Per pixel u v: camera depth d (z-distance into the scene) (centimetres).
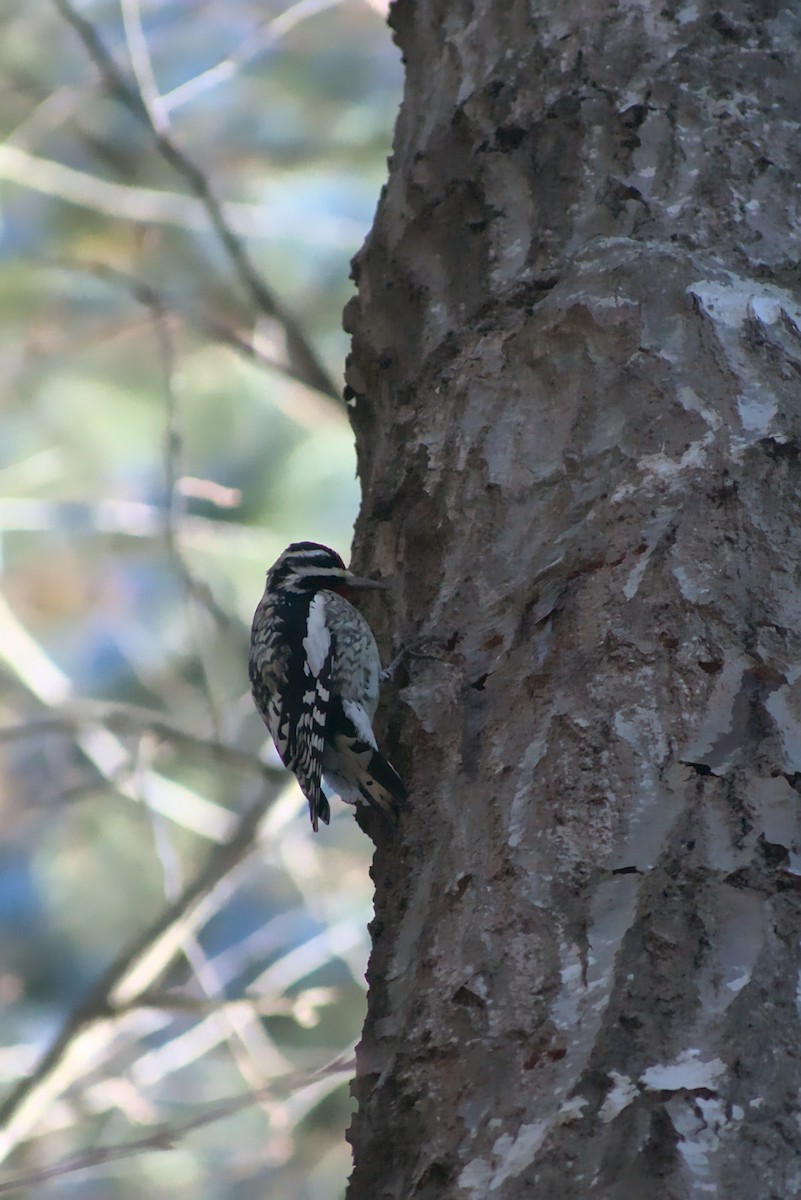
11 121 1911
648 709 594
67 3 1518
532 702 630
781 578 624
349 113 1900
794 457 654
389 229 857
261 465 1791
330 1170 1587
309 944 1501
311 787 855
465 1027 545
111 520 1720
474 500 721
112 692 1828
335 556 1084
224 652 1817
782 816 552
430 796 656
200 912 1366
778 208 754
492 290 775
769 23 809
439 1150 520
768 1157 468
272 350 1518
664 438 673
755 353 686
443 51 878
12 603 1919
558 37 820
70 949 1811
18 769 1867
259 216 1808
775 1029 499
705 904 534
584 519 668
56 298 1847
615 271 723
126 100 1523
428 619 714
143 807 1495
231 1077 1622
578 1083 498
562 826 576
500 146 808
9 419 1831
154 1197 1523
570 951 540
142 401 1828
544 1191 478
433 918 598
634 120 777
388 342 828
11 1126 1277
